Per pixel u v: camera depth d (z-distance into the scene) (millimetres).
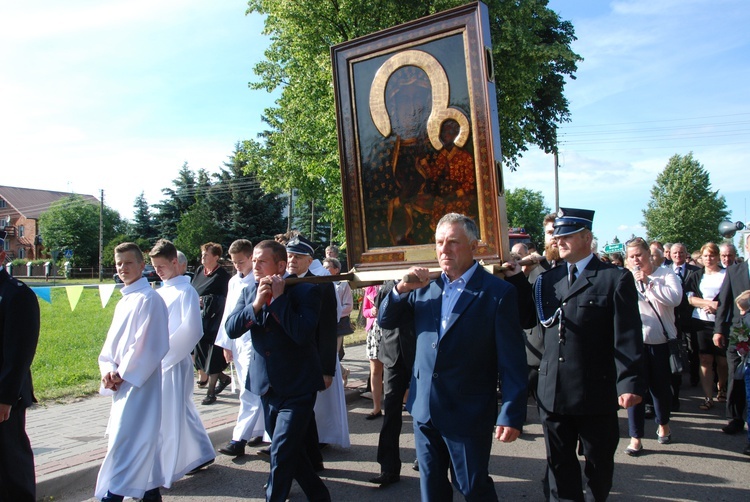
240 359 5535
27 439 3877
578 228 3795
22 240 73250
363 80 3828
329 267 7094
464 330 2949
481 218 3414
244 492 4613
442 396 2936
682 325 7930
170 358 4727
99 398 7629
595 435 3645
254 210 45531
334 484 4754
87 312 19859
